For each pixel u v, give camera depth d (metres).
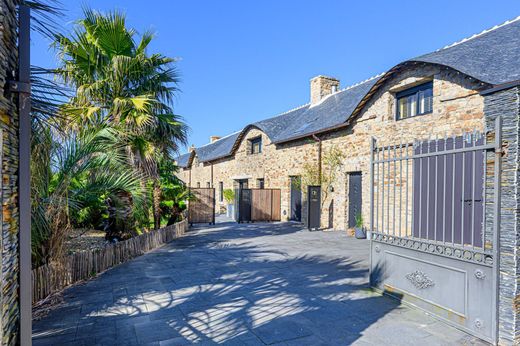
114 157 5.55
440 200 6.85
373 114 9.53
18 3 2.29
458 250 3.43
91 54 7.27
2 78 1.94
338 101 13.45
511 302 2.94
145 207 7.66
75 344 3.07
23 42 2.18
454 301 3.45
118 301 4.23
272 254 7.31
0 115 1.91
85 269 5.32
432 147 7.27
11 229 2.06
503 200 3.04
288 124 16.39
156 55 8.03
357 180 10.58
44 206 4.39
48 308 3.99
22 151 2.19
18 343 2.19
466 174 6.29
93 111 6.96
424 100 8.13
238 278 5.31
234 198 17.30
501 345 3.00
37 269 4.19
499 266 3.05
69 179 4.75
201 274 5.57
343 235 10.23
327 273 5.62
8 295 1.99
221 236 10.24
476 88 6.53
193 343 3.09
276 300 4.25
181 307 4.01
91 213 9.75
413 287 3.98
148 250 7.78
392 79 8.84
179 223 10.52
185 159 30.89
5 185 1.96
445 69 7.24
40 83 2.91
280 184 14.83
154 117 7.63
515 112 2.98
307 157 12.86
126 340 3.15
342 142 11.03
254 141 17.80
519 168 2.96
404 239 4.12
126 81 7.74
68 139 4.87
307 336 3.23
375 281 4.62
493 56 6.41
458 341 3.14
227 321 3.59
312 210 11.75
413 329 3.39
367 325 3.49
